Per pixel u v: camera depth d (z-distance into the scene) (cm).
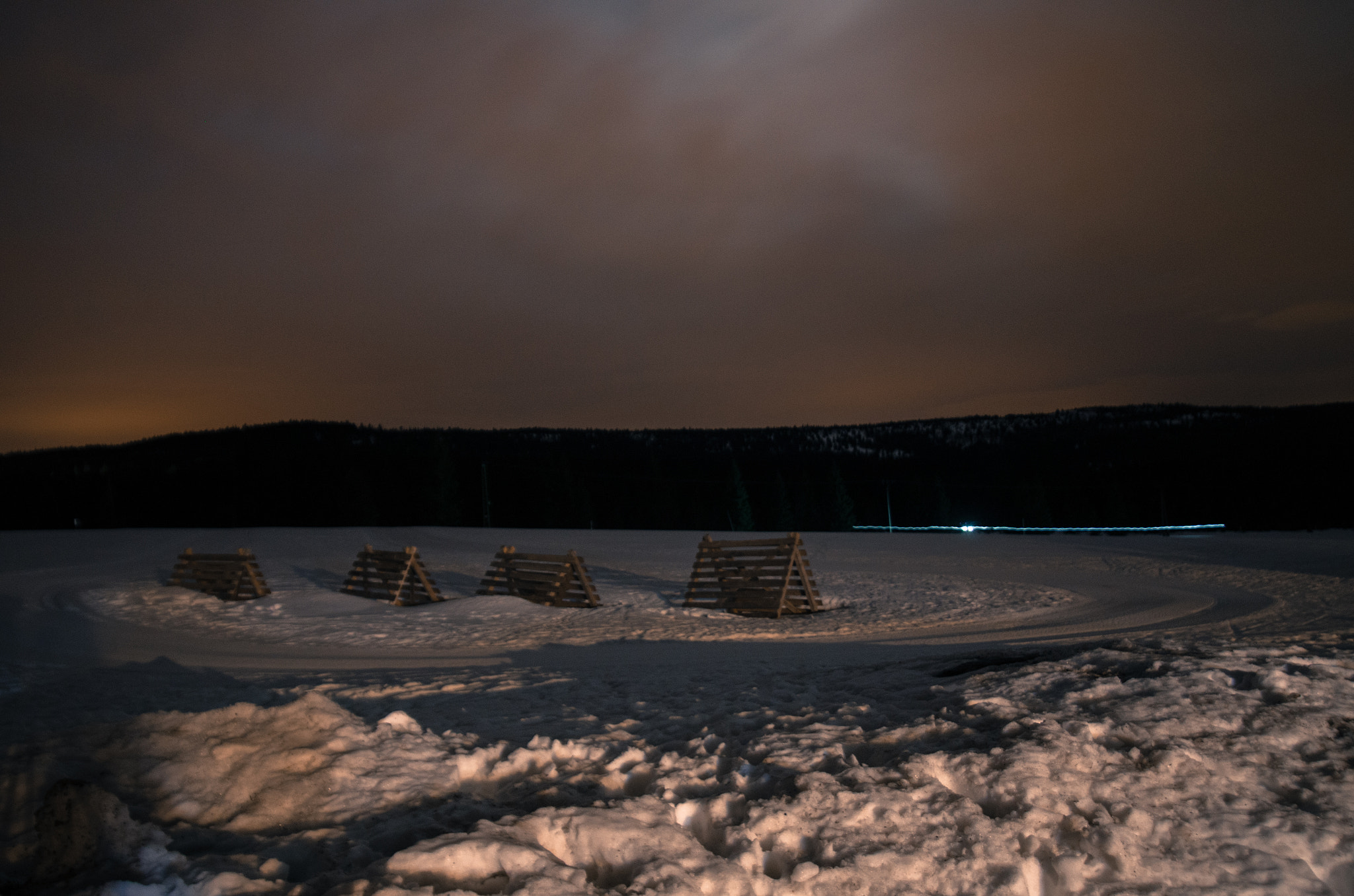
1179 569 2534
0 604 1911
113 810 346
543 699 746
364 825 388
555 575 1866
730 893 314
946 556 3173
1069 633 1336
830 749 469
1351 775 391
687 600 1848
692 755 490
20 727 623
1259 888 316
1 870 333
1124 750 434
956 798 385
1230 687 525
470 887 312
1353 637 818
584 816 367
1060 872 330
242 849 355
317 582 2402
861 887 320
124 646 1341
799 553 1719
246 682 954
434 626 1561
